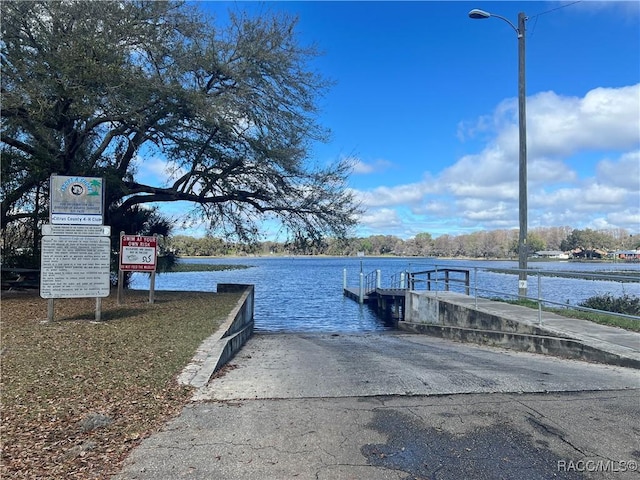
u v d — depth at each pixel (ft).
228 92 47.29
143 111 44.37
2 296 45.09
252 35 48.96
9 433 13.69
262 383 19.77
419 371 22.07
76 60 37.63
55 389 17.52
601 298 41.32
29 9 38.29
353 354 29.19
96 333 27.89
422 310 49.26
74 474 11.49
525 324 31.37
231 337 29.07
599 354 24.36
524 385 18.98
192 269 217.15
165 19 44.93
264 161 50.98
